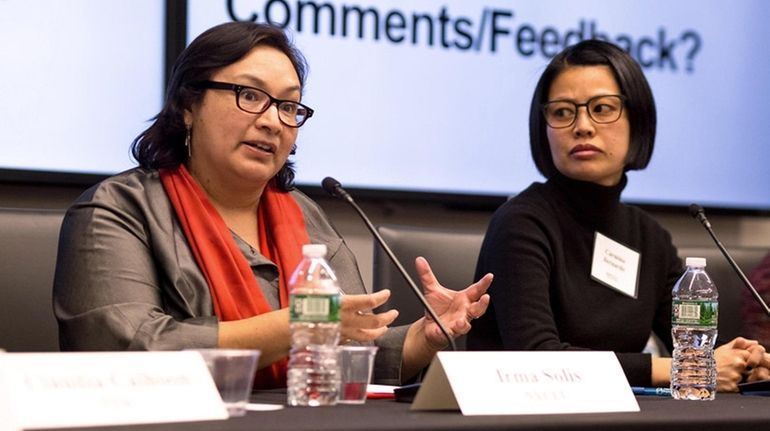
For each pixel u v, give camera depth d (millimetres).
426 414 4422
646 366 6812
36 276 7059
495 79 10398
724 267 9180
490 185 10359
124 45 9039
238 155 6516
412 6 10102
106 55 8984
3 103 8656
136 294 5969
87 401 3914
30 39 8742
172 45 9164
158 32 9148
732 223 11375
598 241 7699
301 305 4980
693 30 11102
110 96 9000
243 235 6797
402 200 9969
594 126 7582
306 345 4965
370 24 9930
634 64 7707
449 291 6254
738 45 11273
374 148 9922
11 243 7035
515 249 7383
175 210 6488
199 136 6637
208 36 6602
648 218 8148
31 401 3816
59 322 6012
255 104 6516
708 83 11133
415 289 5566
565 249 7621
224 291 6281
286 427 3838
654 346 9383
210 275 6301
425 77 10133
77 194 9109
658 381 6836
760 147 11320
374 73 9938
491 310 7523
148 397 4031
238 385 4289
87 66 8922
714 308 6203
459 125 10250
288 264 6695
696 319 6184
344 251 7176
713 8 11188
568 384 4750
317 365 4922
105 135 8977
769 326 8500
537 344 7035
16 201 8930
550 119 7707
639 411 4770
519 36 10508
